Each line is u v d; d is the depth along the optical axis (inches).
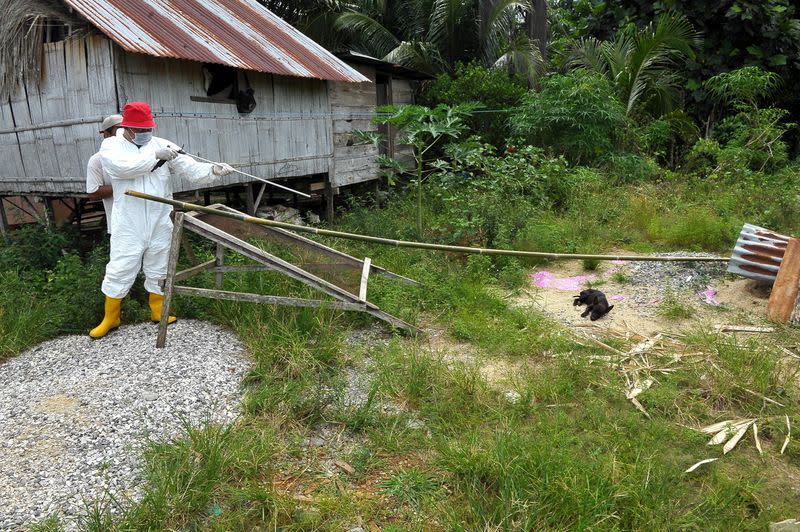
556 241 316.2
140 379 167.6
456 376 167.6
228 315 210.7
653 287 260.1
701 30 564.1
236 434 141.6
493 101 530.3
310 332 195.3
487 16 607.5
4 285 234.2
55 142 276.4
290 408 154.1
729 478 129.0
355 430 149.6
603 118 463.5
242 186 353.7
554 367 178.9
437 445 138.6
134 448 138.3
